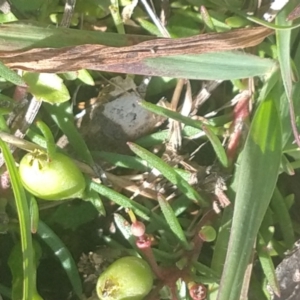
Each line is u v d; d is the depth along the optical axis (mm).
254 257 104
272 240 105
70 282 106
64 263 100
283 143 103
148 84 110
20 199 88
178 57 93
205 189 102
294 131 92
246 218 89
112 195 99
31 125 102
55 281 106
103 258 102
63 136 105
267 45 105
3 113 97
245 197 90
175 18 110
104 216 105
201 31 110
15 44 89
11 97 104
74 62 89
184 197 103
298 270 99
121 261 88
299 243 100
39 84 97
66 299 106
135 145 96
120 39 93
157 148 108
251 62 98
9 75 87
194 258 96
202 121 105
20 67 90
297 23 98
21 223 87
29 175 87
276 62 100
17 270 98
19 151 101
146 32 111
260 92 105
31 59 89
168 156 106
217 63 96
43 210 104
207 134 97
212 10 109
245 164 93
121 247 103
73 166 89
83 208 105
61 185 88
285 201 105
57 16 107
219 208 102
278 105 102
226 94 112
